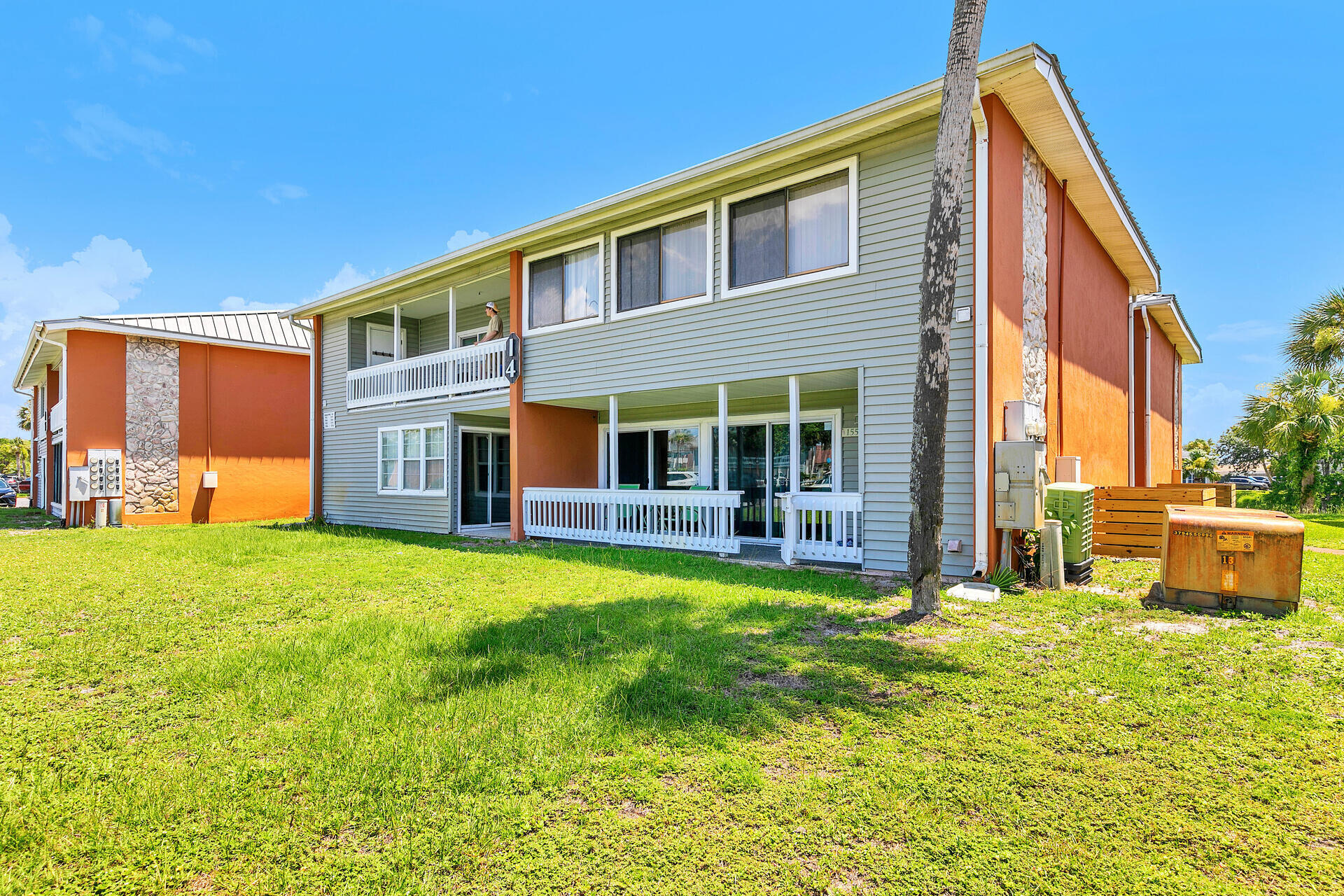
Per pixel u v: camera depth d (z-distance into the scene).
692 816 2.66
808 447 11.05
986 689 3.94
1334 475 21.14
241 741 3.35
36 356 19.14
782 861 2.39
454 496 13.16
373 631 5.36
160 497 16.97
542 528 11.62
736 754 3.18
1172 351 20.11
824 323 8.24
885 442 7.72
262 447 18.81
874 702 3.78
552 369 11.53
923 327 5.59
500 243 11.86
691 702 3.79
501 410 12.90
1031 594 6.37
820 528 10.77
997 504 6.86
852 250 7.97
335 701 3.81
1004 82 6.84
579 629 5.35
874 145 7.82
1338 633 4.79
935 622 5.41
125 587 7.40
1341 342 19.64
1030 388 8.29
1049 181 9.24
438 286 13.88
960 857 2.40
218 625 5.74
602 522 10.98
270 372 19.06
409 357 16.58
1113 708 3.64
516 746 3.21
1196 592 5.71
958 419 7.19
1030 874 2.30
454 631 5.30
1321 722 3.42
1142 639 4.86
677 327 9.79
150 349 16.97
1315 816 2.63
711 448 12.31
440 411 13.44
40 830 2.56
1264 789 2.82
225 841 2.51
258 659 4.63
